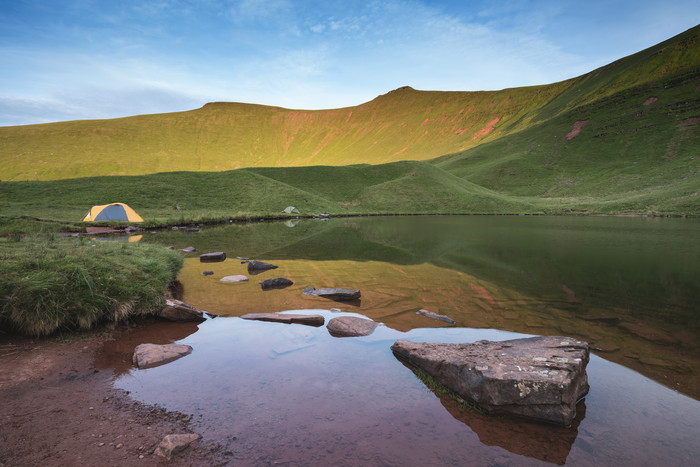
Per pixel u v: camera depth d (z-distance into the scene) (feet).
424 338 21.61
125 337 21.75
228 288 34.42
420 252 60.18
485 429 13.23
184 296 31.37
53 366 17.63
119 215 120.26
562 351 16.74
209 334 22.35
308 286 35.45
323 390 15.49
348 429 12.79
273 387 15.69
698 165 260.83
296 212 203.72
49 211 140.97
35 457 11.10
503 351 17.35
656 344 20.67
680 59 424.05
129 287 25.26
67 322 22.11
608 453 11.83
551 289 34.14
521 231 101.60
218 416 13.46
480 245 69.82
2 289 21.38
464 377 15.40
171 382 16.08
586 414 13.97
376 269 44.57
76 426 12.78
